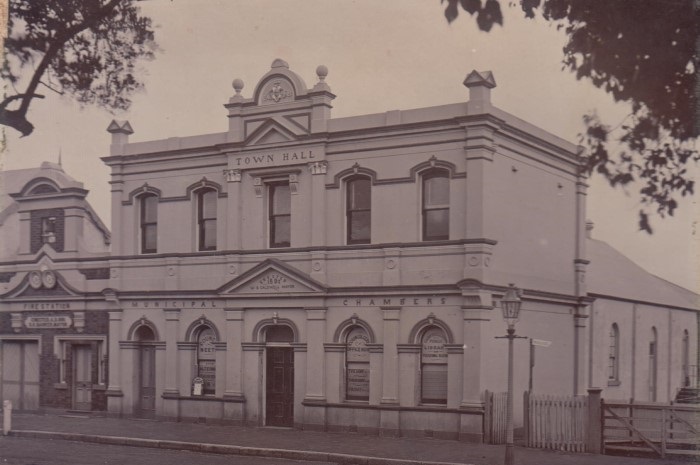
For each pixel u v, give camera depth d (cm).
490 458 2056
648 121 1538
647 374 3462
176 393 2873
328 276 2623
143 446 2389
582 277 2888
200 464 2050
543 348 2675
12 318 3247
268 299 2712
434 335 2467
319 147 2653
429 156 2498
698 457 2048
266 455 2200
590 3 1549
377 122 2572
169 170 2956
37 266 3200
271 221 2778
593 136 1594
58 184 3161
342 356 2588
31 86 1866
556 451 2195
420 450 2188
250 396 2731
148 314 2959
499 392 2439
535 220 2667
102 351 3069
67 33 1919
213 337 2852
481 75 2419
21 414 3153
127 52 2025
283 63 2738
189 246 2898
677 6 1491
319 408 2591
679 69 1505
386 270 2522
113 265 3033
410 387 2462
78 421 2886
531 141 2655
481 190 2402
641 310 3428
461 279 2405
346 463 2081
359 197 2627
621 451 2166
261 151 2761
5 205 3328
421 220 2512
